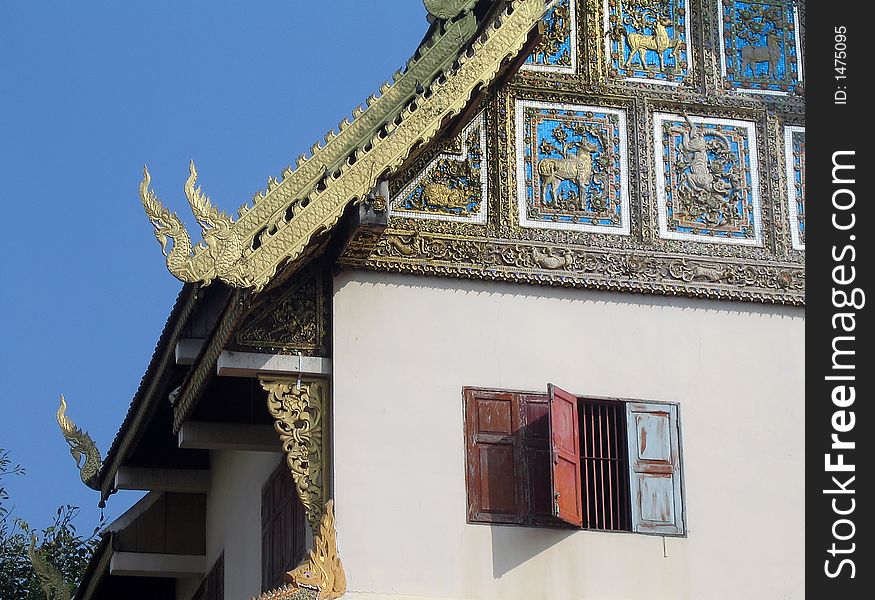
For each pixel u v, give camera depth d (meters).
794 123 19.20
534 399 17.55
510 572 16.94
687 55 19.16
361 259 17.45
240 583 20.47
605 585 17.16
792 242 18.73
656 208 18.48
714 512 17.67
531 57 18.64
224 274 16.03
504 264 17.84
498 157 18.17
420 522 16.86
